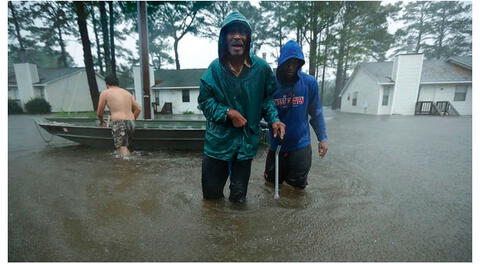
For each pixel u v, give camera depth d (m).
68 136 5.27
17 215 2.30
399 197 2.75
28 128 9.06
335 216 2.29
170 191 2.91
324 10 14.35
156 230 2.04
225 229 2.05
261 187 3.06
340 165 4.12
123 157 4.60
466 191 2.93
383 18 17.69
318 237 1.94
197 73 21.48
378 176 3.52
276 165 2.72
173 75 21.41
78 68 22.97
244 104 2.21
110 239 1.91
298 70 2.48
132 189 2.98
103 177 3.43
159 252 1.74
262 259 1.68
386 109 18.52
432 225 2.12
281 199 2.69
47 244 1.83
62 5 14.48
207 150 2.41
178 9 20.75
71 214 2.32
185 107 20.12
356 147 5.71
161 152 4.98
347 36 14.95
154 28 21.06
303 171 2.81
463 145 5.92
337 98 29.08
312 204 2.56
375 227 2.09
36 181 3.27
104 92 4.69
